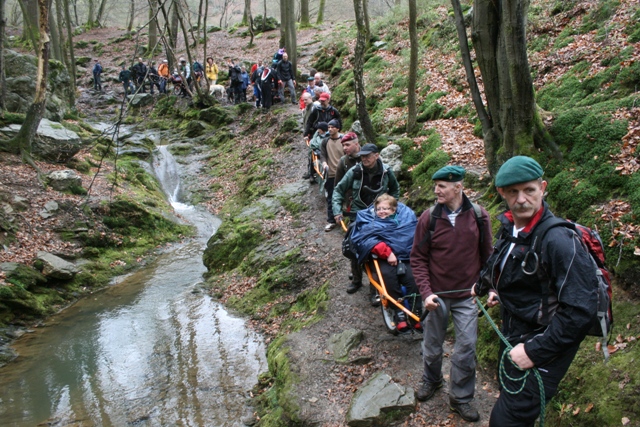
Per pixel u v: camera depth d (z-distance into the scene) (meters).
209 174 15.73
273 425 4.57
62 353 6.84
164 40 8.33
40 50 11.81
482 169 7.66
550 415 3.83
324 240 8.27
